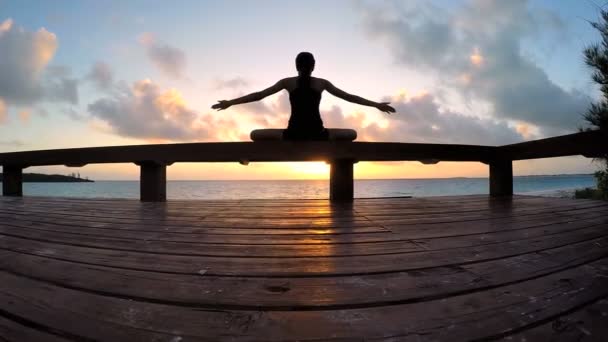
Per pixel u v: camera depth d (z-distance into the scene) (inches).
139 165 137.5
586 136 108.2
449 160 131.4
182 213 99.2
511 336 24.6
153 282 36.8
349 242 58.0
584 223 79.2
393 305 30.5
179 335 24.8
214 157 113.9
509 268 42.2
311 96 103.5
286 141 107.7
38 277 38.6
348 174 133.5
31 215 96.3
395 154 117.6
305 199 143.7
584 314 28.4
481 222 80.7
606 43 127.2
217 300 31.5
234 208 112.5
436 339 24.2
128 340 24.0
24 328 26.1
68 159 138.1
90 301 31.3
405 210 105.1
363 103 106.7
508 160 146.2
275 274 39.8
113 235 64.7
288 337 24.6
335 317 28.0
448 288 34.8
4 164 155.4
